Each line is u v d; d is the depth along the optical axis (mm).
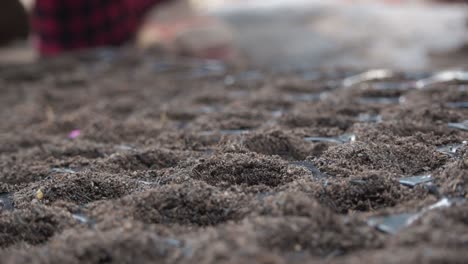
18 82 1271
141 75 1239
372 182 671
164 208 655
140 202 661
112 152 815
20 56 1951
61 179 716
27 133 912
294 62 1759
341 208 652
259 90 1056
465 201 626
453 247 565
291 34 1857
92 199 693
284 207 624
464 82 982
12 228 648
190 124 898
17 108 1054
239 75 1180
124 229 619
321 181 679
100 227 629
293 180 697
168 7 1940
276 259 560
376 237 597
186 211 652
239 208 649
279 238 585
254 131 818
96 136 873
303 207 622
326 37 1834
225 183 697
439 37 1729
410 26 1811
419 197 655
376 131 792
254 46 1846
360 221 613
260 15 1971
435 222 597
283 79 1104
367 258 563
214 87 1098
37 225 646
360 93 972
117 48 1763
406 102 906
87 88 1156
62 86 1193
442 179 666
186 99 1030
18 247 625
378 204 655
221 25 1887
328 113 894
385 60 1691
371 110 894
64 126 932
